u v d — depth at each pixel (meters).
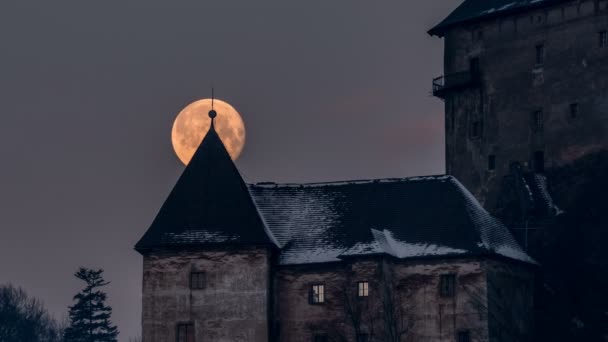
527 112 145.75
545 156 144.12
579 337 133.25
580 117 142.50
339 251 128.25
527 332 132.00
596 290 135.75
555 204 141.38
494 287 126.94
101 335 191.12
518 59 147.00
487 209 146.50
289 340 127.75
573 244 137.88
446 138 151.50
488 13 149.12
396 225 130.50
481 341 125.00
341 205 133.50
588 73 142.50
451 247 127.19
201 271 127.50
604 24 142.00
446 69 152.50
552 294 135.25
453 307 125.88
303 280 128.25
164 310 127.44
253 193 134.75
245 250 127.19
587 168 141.25
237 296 126.75
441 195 132.50
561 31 144.50
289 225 132.25
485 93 148.88
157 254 128.12
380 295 125.38
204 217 129.25
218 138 133.38
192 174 131.62
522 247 138.38
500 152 147.00
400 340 125.25
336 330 126.75
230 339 126.31
